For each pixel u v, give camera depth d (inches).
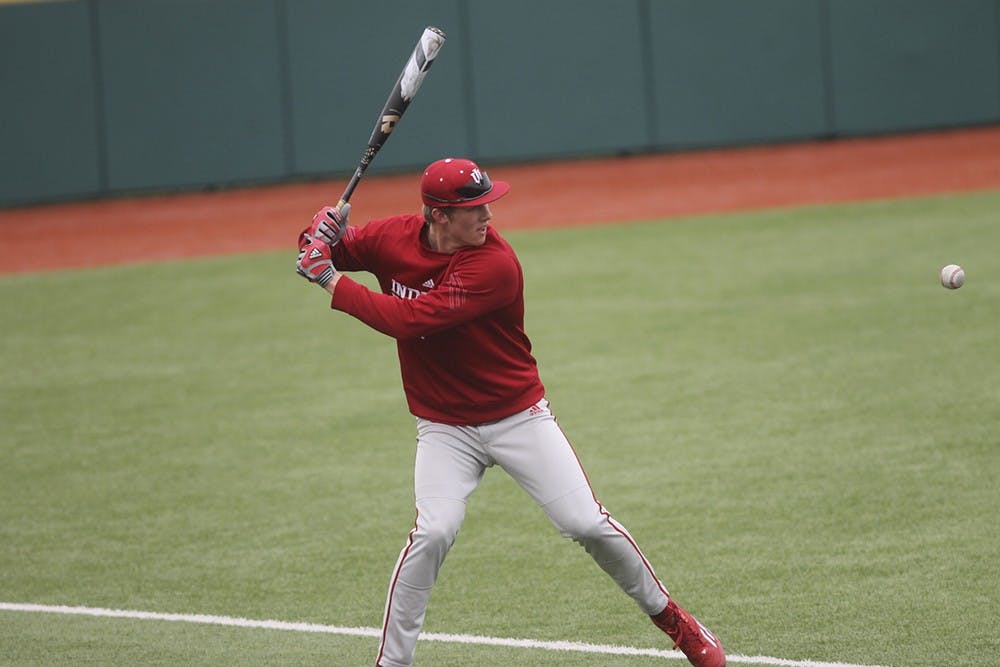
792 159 3503.9
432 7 3555.6
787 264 2192.4
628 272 2249.0
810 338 1679.4
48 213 3516.2
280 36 3548.2
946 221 2480.3
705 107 3636.8
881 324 1717.5
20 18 3484.3
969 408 1338.6
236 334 1955.0
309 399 1567.4
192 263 2679.6
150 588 1007.0
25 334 2042.3
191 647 880.3
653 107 3634.4
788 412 1378.0
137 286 2429.9
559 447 772.6
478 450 781.9
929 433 1272.1
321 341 1875.0
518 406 770.8
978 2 3595.0
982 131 3651.6
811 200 2930.6
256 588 998.4
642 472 1225.4
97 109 3531.0
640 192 3240.7
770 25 3602.4
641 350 1692.9
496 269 739.4
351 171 3602.4
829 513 1083.9
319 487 1243.8
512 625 901.2
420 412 784.3
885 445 1247.5
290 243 2878.9
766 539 1036.5
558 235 2743.6
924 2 3599.9
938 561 964.0
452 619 917.8
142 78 3531.0
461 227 739.4
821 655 816.9
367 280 2322.8
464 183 727.7
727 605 911.7
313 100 3575.3
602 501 1154.0
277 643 885.2
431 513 762.2
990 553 972.6
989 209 2578.7
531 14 3582.7
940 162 3262.8
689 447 1289.4
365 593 979.3
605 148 3639.3
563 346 1747.0
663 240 2559.1
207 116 3565.5
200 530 1140.5
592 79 3614.7
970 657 800.9
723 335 1737.2
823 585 935.0
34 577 1040.8
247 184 3656.5
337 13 3543.3
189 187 3590.1
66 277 2596.0
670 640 863.1
